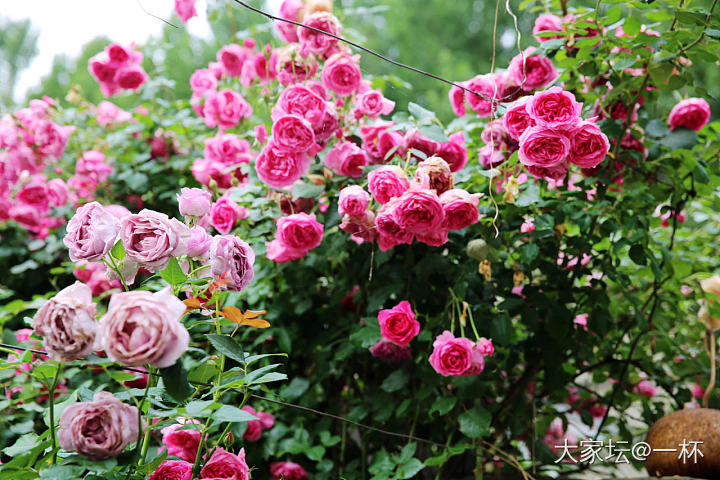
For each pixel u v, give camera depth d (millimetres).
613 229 1903
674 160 1968
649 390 2461
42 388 1954
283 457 2094
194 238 1217
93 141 2910
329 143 2020
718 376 2262
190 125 2760
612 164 1869
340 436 2158
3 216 2816
